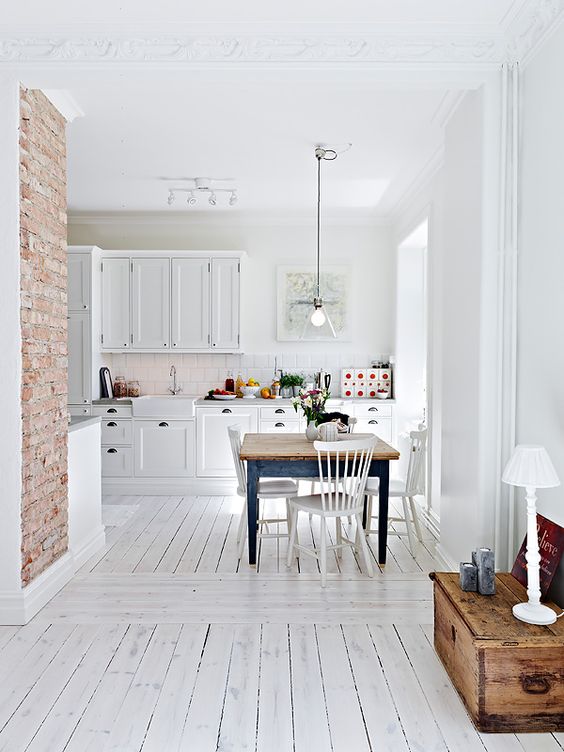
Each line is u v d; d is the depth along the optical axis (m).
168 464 6.10
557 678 2.17
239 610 3.26
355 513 3.73
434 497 4.85
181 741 2.13
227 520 5.10
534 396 2.86
